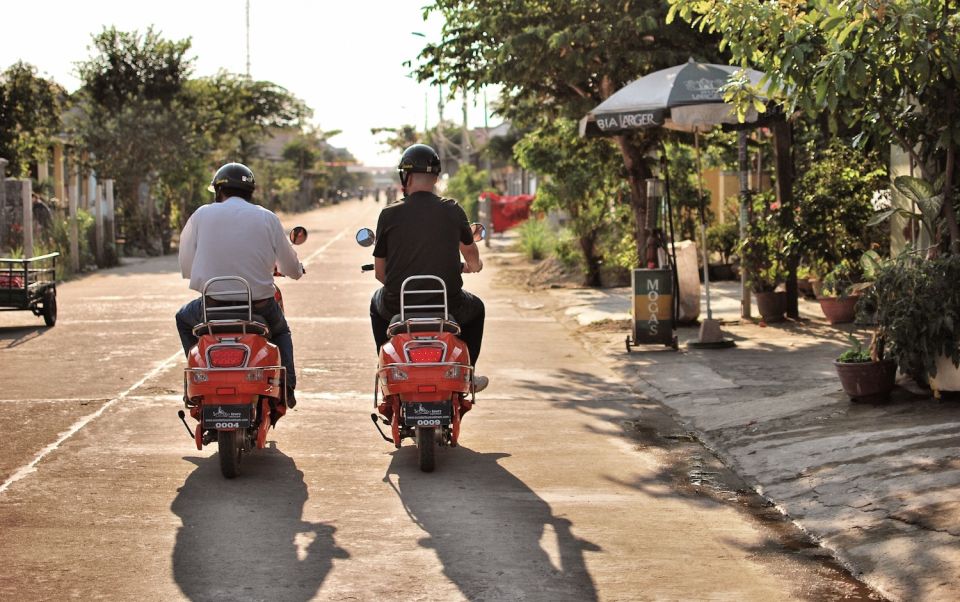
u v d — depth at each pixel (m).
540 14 15.77
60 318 16.66
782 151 14.96
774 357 12.08
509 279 25.27
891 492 6.45
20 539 5.84
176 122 37.19
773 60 8.63
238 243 7.37
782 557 5.75
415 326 7.17
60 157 41.94
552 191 22.98
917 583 5.19
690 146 18.95
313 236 45.00
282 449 8.02
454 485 7.05
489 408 9.70
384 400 7.48
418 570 5.41
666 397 10.17
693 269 15.09
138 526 6.10
